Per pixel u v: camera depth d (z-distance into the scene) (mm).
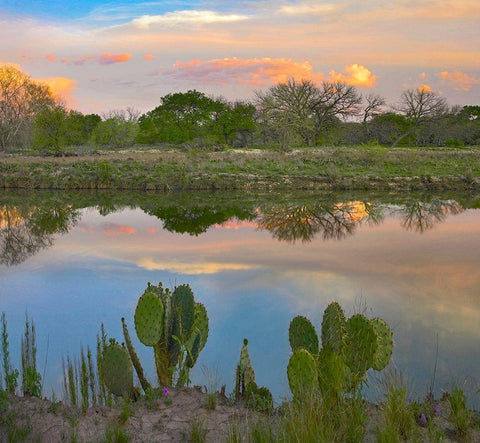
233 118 76562
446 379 5477
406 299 8922
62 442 4074
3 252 14117
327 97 75625
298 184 32781
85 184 33719
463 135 83688
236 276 10898
